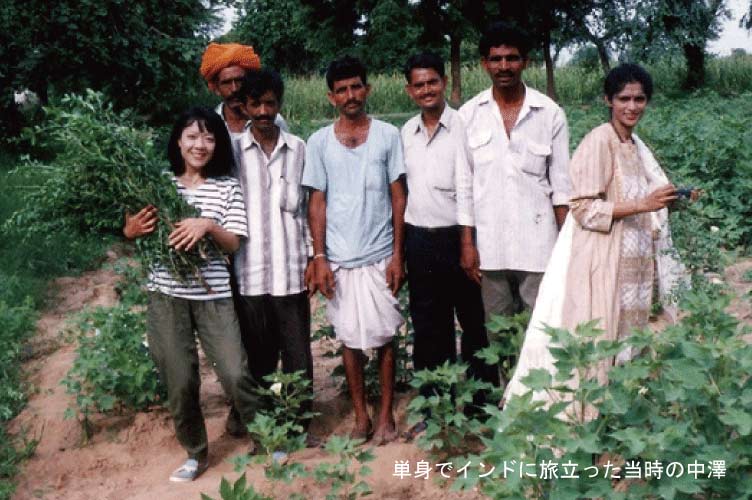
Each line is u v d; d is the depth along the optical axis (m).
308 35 25.70
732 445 3.00
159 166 4.16
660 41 26.61
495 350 4.18
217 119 4.23
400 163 4.41
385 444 4.59
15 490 4.41
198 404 4.38
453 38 23.58
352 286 4.45
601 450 3.15
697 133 9.45
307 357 4.61
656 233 4.02
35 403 5.45
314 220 4.46
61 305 7.44
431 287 4.48
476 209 4.31
